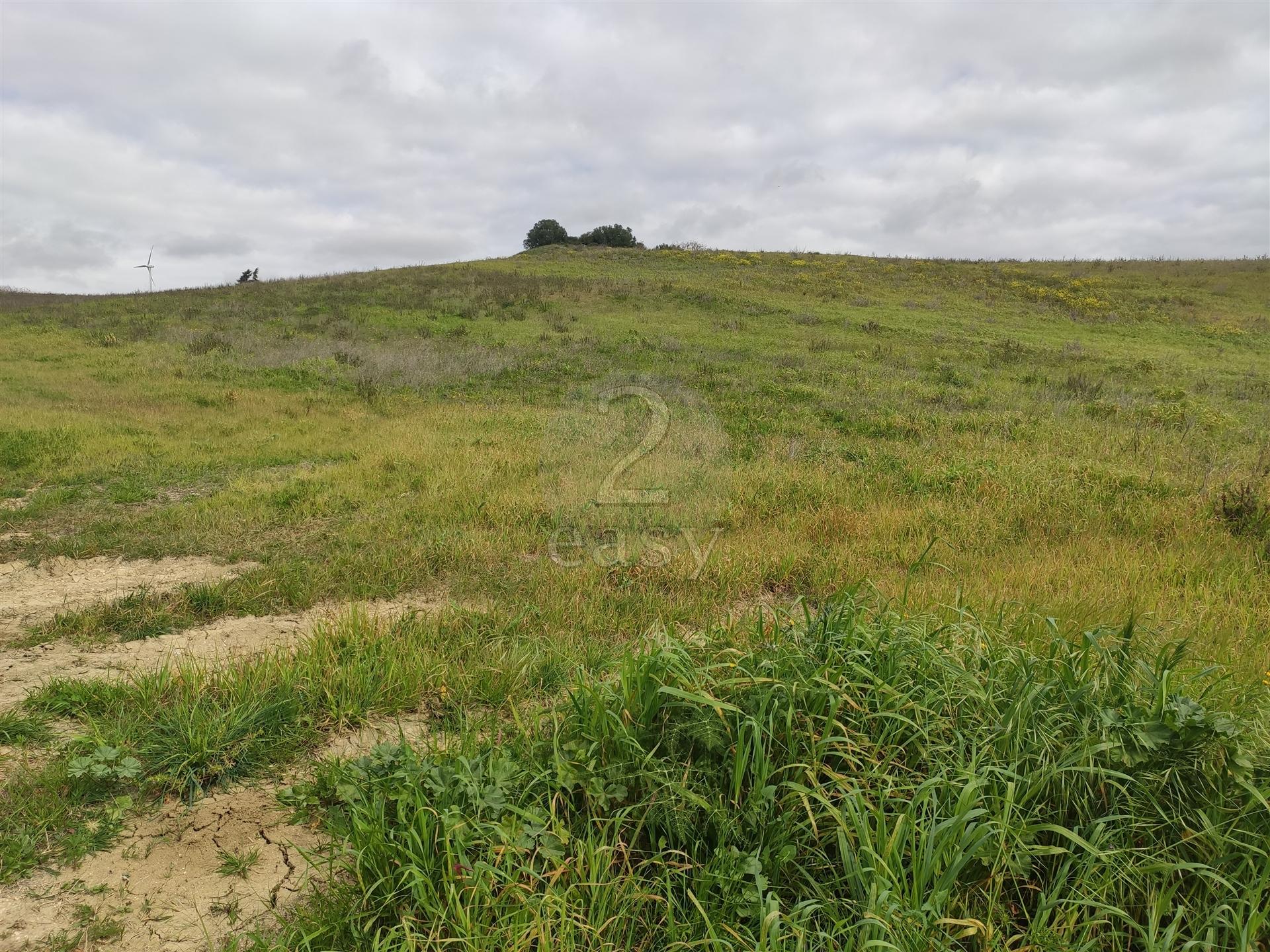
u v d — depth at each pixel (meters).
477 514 6.52
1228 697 2.93
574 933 2.00
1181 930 2.12
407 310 23.47
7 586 5.02
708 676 2.66
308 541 6.00
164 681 3.33
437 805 2.33
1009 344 19.44
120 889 2.28
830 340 20.03
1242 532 5.99
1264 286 32.38
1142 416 11.79
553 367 16.25
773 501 6.89
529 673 3.58
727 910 2.07
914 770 2.50
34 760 2.86
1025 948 2.01
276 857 2.44
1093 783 2.44
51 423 10.61
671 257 39.53
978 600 4.38
